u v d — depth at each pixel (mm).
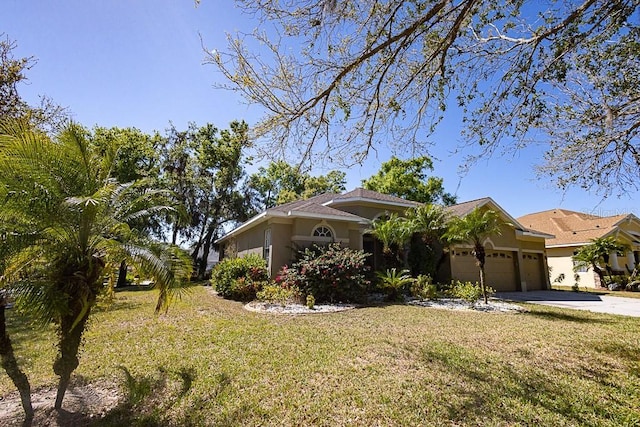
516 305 12102
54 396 4215
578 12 3877
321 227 14430
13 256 3465
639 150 4914
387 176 31453
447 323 8477
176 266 4137
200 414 3684
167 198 5609
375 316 9398
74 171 3941
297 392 4203
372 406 3852
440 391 4250
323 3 3922
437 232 14742
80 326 3818
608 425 3488
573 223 24453
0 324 3459
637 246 23016
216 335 6973
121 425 3488
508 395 4164
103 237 4074
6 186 3318
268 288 11891
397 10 4086
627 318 9516
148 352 5824
